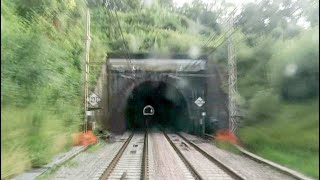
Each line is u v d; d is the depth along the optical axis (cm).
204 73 4072
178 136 3994
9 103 1121
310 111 743
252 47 2480
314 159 984
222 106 3338
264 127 1133
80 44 2995
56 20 2475
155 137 3784
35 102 1352
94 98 2572
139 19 5897
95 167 1505
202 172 1405
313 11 1606
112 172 1403
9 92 1111
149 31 5472
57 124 1723
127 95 4472
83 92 2511
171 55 4119
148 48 5028
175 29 5884
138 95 6006
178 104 5544
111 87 4184
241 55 2494
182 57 4125
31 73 1249
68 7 2770
